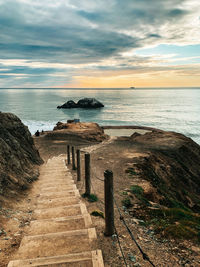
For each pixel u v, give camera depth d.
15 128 12.72
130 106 129.75
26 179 8.01
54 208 5.32
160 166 15.59
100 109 113.25
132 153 17.50
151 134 32.03
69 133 32.41
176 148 20.98
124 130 53.41
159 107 122.06
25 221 4.67
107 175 3.91
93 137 31.31
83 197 6.68
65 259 3.08
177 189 13.45
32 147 14.05
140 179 10.15
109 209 4.00
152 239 4.13
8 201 5.61
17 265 2.93
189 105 134.12
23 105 138.00
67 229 4.18
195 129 56.47
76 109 113.69
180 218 5.22
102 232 4.24
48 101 180.12
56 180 8.84
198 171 18.55
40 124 66.12
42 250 3.39
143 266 3.19
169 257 3.48
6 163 7.38
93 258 3.12
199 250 3.69
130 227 4.64
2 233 3.98
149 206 6.72
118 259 3.34
